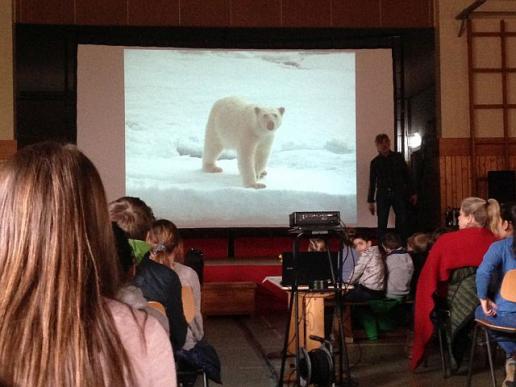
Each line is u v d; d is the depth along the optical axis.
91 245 1.06
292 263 4.63
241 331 7.06
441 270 4.90
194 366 3.51
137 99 9.96
